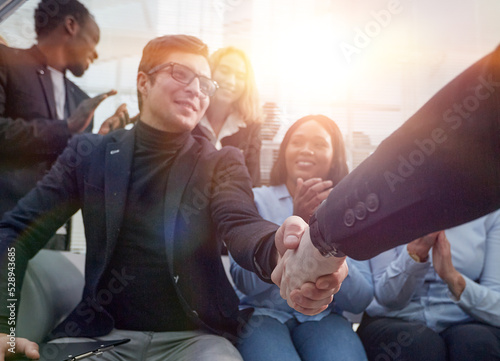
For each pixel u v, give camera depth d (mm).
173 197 944
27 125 1302
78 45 1525
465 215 248
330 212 351
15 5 1238
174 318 909
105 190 958
